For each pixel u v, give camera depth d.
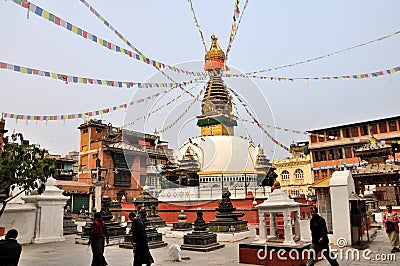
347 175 14.98
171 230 20.23
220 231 17.67
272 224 11.84
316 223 9.61
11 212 16.53
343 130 46.59
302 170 51.38
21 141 14.44
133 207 28.14
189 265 10.82
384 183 23.41
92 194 42.56
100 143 44.12
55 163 14.76
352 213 14.45
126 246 14.97
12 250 7.30
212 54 22.83
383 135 43.22
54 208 18.31
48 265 11.48
